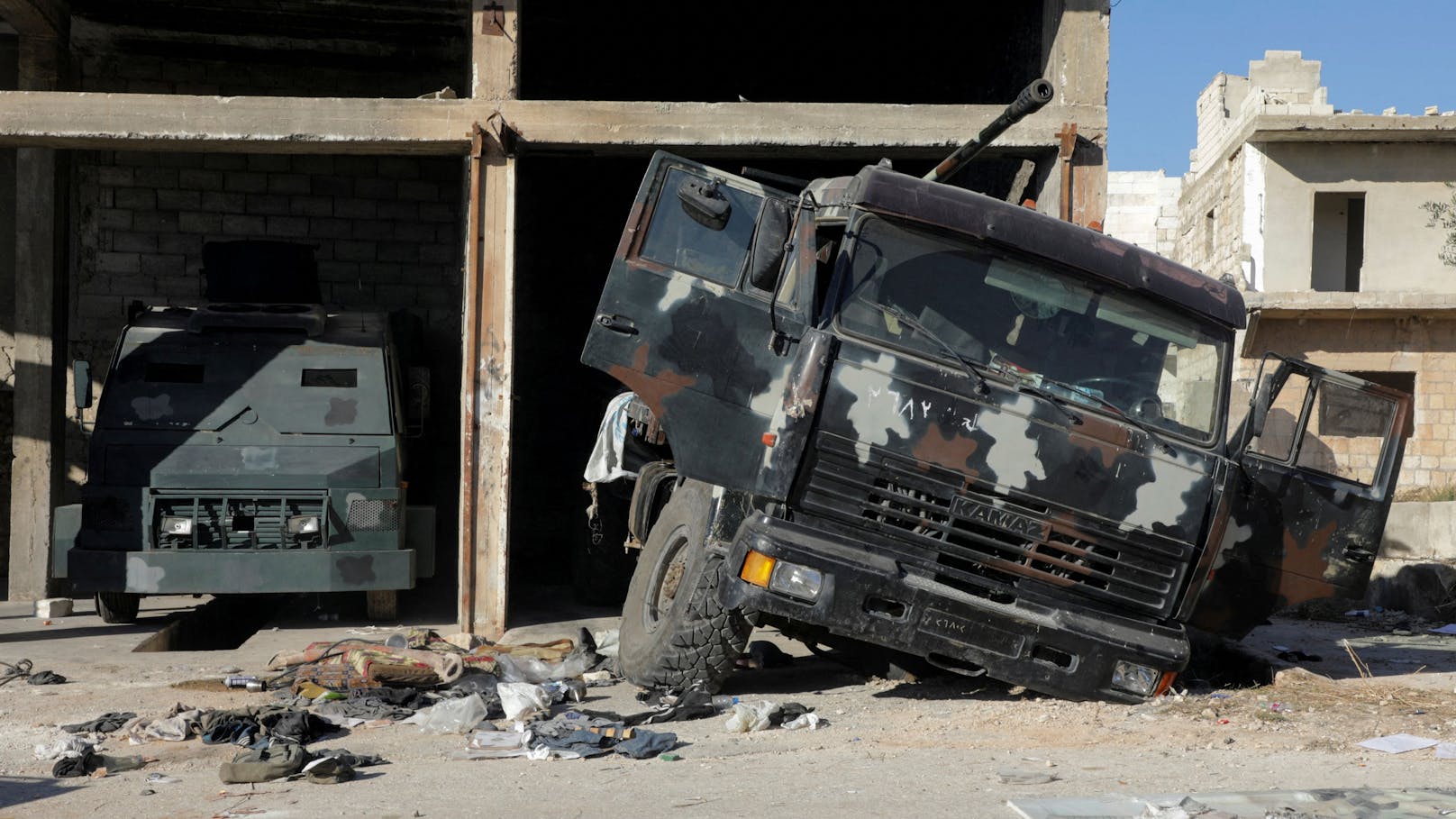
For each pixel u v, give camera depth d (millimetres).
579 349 22156
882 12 20156
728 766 7004
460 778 6781
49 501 16266
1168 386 8766
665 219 8789
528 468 21703
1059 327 8664
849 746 7555
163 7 17953
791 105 13242
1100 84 13289
